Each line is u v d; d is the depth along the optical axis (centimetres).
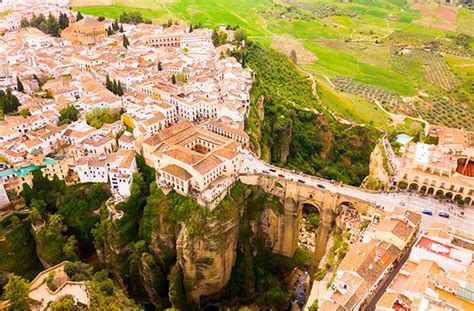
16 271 17375
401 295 10838
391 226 13388
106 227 17462
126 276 17712
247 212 18212
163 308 17575
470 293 10438
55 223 17638
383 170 18750
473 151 16825
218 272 17012
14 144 19575
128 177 17600
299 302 17862
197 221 16175
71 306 12406
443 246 12262
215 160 17262
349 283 11538
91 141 19188
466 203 15588
